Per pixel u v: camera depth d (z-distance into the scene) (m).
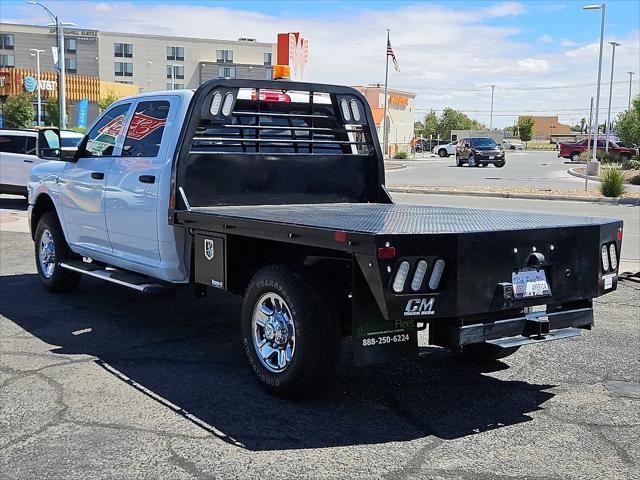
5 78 68.44
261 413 4.81
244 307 5.27
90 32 97.69
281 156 6.58
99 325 7.11
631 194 21.98
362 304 4.50
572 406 5.00
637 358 6.11
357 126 7.15
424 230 4.41
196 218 5.73
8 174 17.61
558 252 4.79
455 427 4.61
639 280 9.27
